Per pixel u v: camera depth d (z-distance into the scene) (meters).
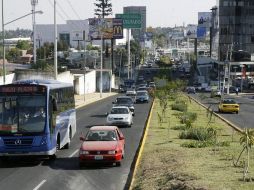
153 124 45.84
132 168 24.62
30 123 26.25
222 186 17.66
